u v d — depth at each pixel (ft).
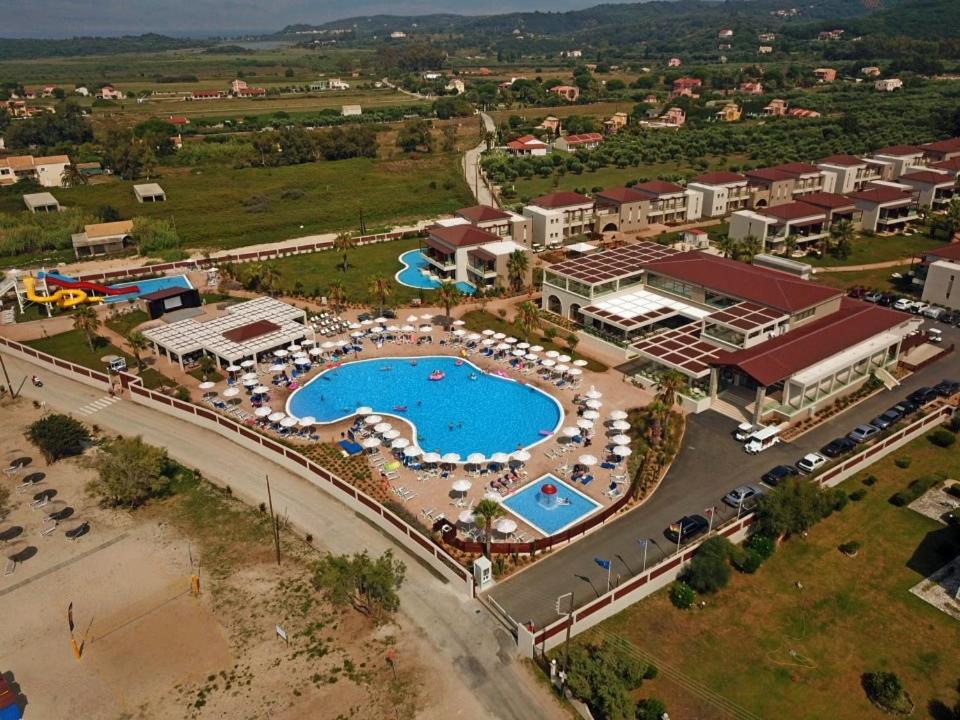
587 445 269.44
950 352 342.85
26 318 414.00
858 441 266.98
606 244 522.47
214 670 174.70
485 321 393.29
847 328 317.01
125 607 196.95
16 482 259.39
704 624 187.01
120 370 341.00
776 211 499.10
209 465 267.59
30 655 180.75
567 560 210.18
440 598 196.95
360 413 284.41
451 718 160.15
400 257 519.60
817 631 184.55
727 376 319.47
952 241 512.22
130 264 523.29
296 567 211.20
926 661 175.01
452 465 257.96
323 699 165.48
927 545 215.72
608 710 155.63
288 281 467.11
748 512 228.43
